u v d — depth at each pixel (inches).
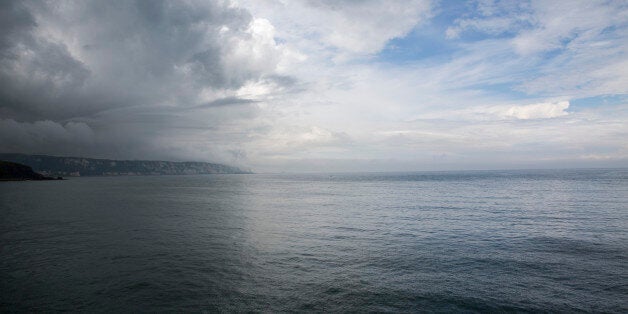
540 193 2598.4
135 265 742.5
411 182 5132.9
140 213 1669.5
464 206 1818.4
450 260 773.3
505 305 526.3
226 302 542.6
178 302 543.2
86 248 903.1
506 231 1101.1
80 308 523.2
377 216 1492.4
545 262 750.5
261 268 719.1
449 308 516.4
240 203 2214.6
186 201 2391.7
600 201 1952.5
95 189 4094.5
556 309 512.4
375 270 702.5
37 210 1803.6
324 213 1635.1
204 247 912.9
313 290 591.2
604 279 639.1
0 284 625.3
